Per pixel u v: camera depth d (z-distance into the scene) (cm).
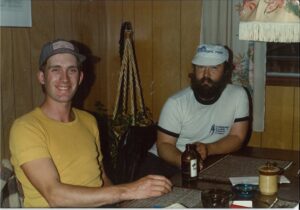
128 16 363
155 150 250
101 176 197
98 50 359
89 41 344
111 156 332
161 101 364
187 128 242
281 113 324
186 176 179
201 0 340
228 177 181
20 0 255
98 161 193
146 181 159
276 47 338
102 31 364
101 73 366
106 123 357
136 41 364
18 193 176
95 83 356
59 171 169
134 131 272
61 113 178
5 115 247
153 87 365
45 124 171
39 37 277
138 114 355
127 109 362
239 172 188
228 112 242
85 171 177
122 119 339
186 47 350
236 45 322
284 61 337
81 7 329
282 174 184
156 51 360
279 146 327
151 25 358
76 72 181
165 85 362
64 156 171
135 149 265
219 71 238
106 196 155
